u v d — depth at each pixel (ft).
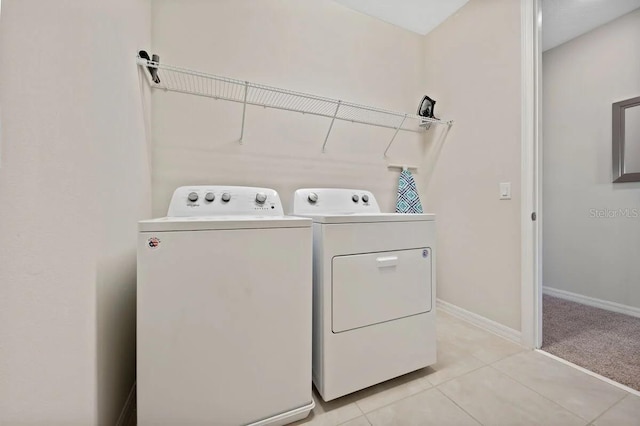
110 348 2.88
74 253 2.18
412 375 4.33
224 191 4.80
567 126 8.12
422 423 3.32
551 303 7.82
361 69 6.88
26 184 1.72
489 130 5.92
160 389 2.73
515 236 5.40
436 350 4.66
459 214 6.66
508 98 5.52
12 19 1.60
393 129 7.39
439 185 7.27
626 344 5.28
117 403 3.11
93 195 2.46
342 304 3.73
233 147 5.50
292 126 6.10
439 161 7.27
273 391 3.21
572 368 4.45
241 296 3.04
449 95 6.95
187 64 5.08
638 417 3.34
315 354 3.84
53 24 1.93
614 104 7.15
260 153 5.75
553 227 8.51
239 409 3.03
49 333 1.92
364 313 3.88
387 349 4.04
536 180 5.12
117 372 3.09
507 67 5.54
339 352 3.69
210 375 2.90
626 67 6.95
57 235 1.99
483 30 6.05
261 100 5.75
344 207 5.89
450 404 3.64
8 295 1.61
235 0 5.52
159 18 4.90
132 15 3.65
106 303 2.76
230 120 5.48
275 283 3.22
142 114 4.20
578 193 7.91
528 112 5.13
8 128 1.59
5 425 1.60
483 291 6.05
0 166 1.54
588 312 7.10
